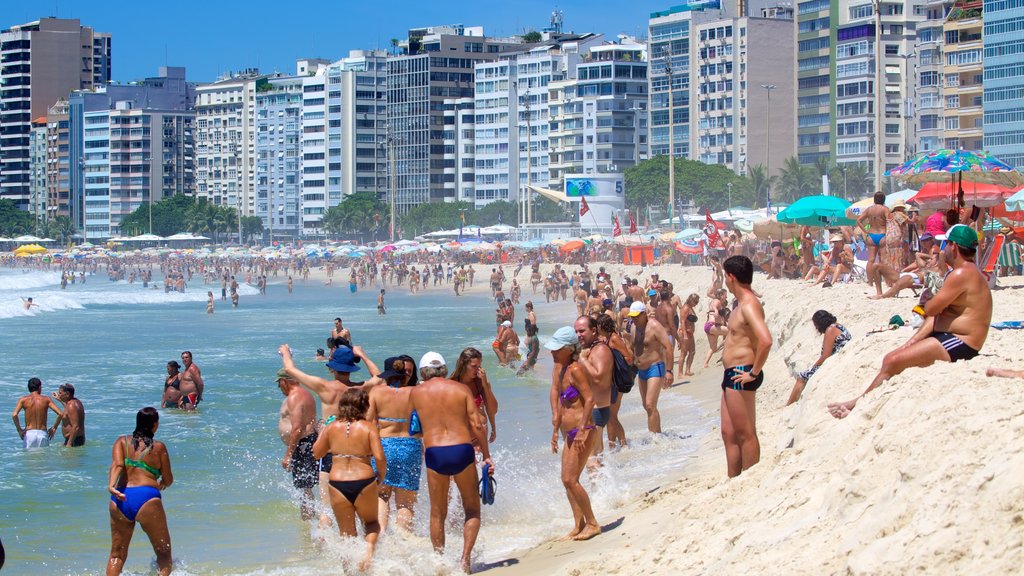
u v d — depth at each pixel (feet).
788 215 109.29
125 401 88.89
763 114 508.53
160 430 70.74
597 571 29.14
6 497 51.88
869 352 40.37
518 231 430.20
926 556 20.43
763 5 545.85
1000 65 349.82
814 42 473.26
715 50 515.91
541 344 126.62
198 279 439.63
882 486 24.14
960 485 21.59
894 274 72.69
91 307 252.21
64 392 66.23
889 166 447.42
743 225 187.11
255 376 104.94
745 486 31.78
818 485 27.14
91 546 43.09
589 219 428.97
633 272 241.96
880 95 191.52
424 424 35.65
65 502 50.96
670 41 534.37
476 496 35.45
